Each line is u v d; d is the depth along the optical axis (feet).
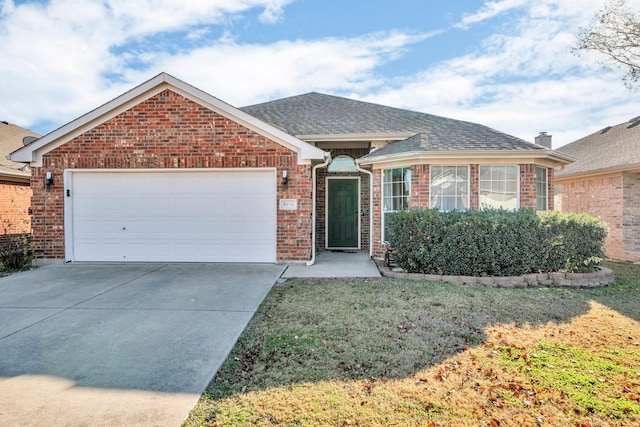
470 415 8.80
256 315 15.94
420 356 11.87
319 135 33.04
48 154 27.71
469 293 19.27
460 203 28.99
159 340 13.12
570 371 11.00
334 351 12.20
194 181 27.96
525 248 22.67
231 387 10.00
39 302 17.85
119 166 27.48
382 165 31.07
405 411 8.92
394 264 26.89
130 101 27.27
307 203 27.40
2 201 36.22
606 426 8.44
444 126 34.65
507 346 12.75
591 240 23.70
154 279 22.68
